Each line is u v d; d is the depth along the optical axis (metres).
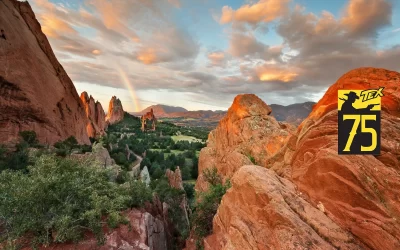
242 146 30.09
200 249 19.28
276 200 11.25
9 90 42.66
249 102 35.25
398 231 8.32
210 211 21.50
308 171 11.90
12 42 45.69
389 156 9.96
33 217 14.75
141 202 24.73
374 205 9.15
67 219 14.62
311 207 10.83
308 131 13.52
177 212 38.03
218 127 42.22
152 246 19.80
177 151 136.25
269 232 10.82
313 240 9.16
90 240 15.94
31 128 46.47
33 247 14.08
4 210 14.33
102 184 21.50
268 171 14.05
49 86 57.28
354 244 8.98
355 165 9.98
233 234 12.17
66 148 45.94
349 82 13.44
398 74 12.38
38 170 17.70
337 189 10.27
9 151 35.22
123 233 17.73
